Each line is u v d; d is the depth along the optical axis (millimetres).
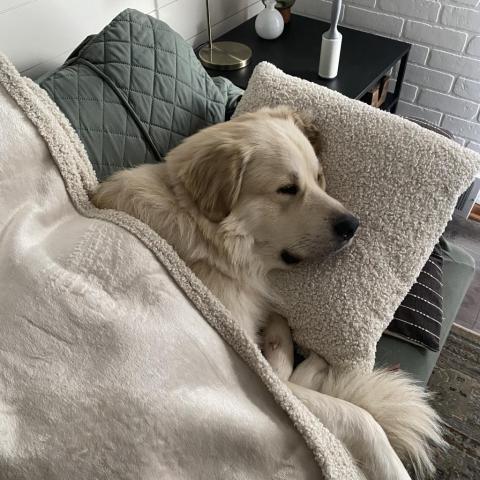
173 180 1063
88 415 710
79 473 682
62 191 997
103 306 811
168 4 1799
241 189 1026
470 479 1422
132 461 703
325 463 796
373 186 1056
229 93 1536
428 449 1001
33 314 769
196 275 1020
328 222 989
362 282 1001
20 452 670
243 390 870
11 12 1285
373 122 1089
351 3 2316
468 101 2266
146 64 1264
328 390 979
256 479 782
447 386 1658
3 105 917
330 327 1003
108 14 1565
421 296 1136
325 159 1131
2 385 712
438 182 1014
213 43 2031
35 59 1399
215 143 1021
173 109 1302
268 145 1016
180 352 822
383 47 2100
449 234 2264
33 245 877
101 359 760
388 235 1021
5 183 897
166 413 742
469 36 2090
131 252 894
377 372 999
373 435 875
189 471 743
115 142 1194
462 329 1841
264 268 1097
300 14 2502
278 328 1096
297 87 1205
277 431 814
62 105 1129
